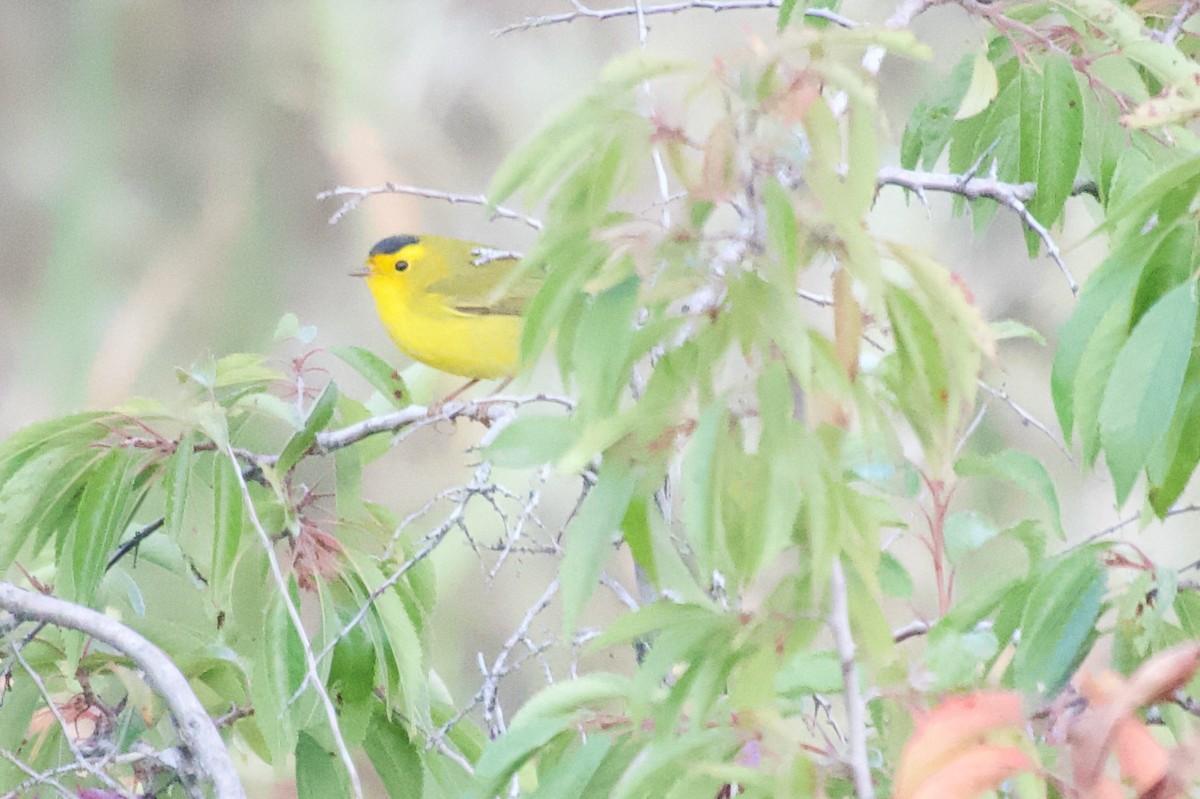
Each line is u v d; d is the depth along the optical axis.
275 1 17.23
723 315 4.47
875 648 4.79
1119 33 7.13
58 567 7.32
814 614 4.72
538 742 5.32
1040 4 8.41
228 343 16.39
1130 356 5.15
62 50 17.33
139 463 7.36
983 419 12.02
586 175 4.46
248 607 7.47
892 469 5.74
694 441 4.34
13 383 15.95
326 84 16.94
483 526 12.33
